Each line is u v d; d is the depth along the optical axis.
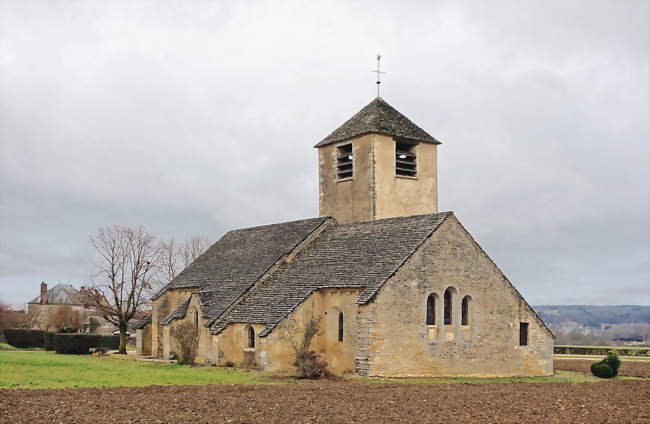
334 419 31.09
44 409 32.84
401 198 61.81
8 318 120.75
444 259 50.38
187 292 65.06
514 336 53.50
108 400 35.50
